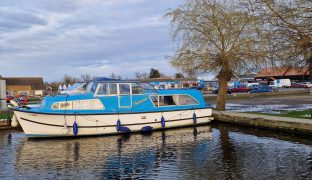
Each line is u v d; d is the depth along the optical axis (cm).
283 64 2080
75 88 2311
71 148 1856
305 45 1870
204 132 2300
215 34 2839
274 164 1472
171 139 2077
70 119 2088
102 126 2167
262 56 2562
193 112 2516
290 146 1805
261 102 4153
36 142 2009
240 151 1716
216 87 6669
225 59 2794
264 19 2031
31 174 1405
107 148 1853
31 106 2211
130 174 1394
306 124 2044
